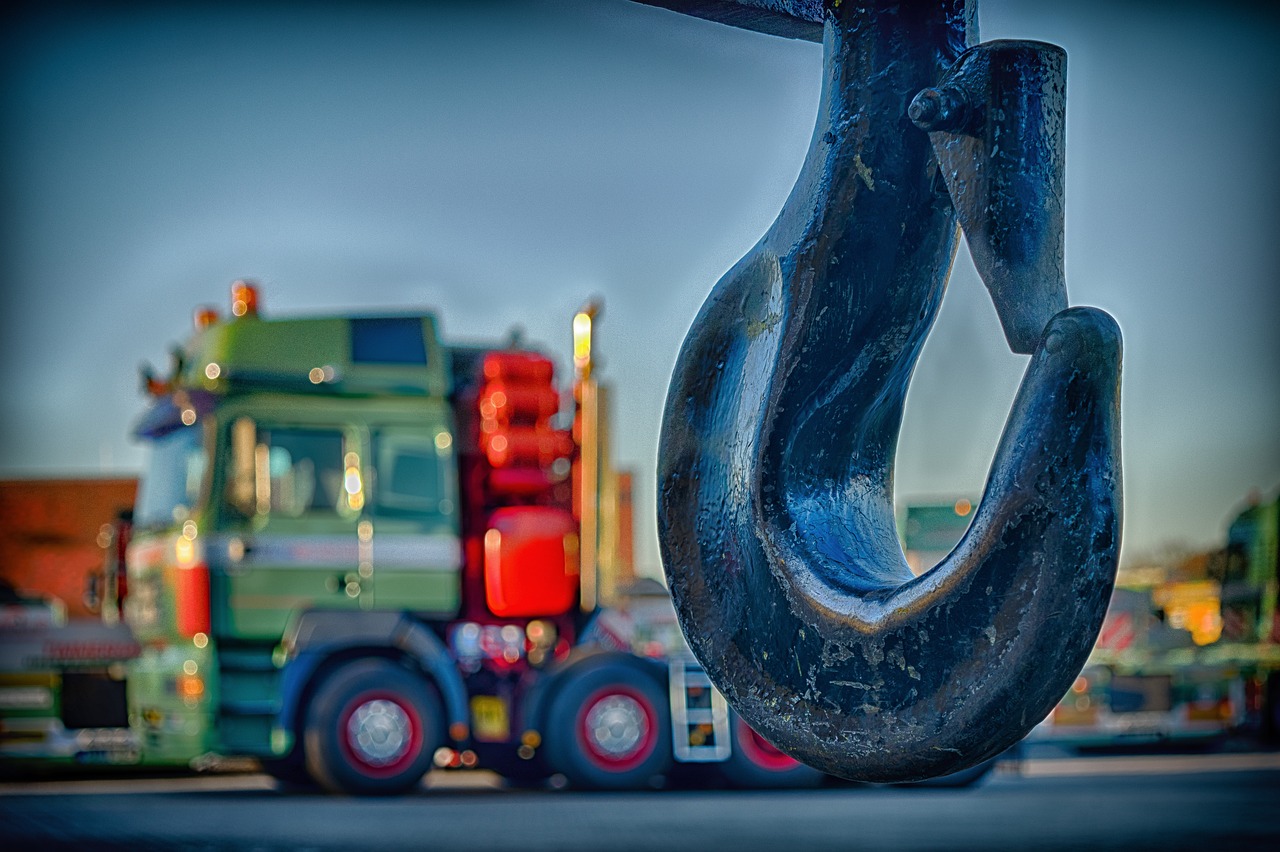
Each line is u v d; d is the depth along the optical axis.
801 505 1.04
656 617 12.45
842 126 1.04
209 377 11.68
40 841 9.00
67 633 12.12
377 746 11.85
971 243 0.95
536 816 10.50
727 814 10.66
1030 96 0.94
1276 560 16.47
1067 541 0.86
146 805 11.38
